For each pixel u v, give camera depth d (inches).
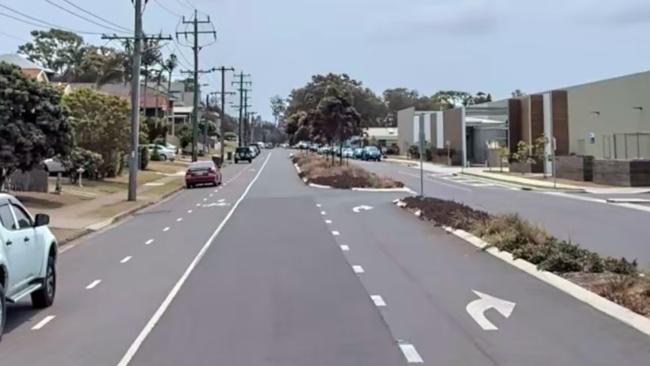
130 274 644.1
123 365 357.4
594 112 2214.6
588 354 365.4
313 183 2034.9
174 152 3454.7
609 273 577.3
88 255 781.3
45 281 496.7
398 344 389.7
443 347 382.9
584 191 1747.0
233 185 2046.0
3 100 1181.1
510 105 2689.5
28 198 1365.7
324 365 352.2
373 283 578.6
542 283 565.3
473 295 523.5
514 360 356.8
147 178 2194.9
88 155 1723.7
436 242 829.8
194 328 433.1
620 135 2065.7
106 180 1946.4
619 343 385.1
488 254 728.3
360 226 1010.1
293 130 5290.4
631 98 2004.2
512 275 605.6
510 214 877.2
